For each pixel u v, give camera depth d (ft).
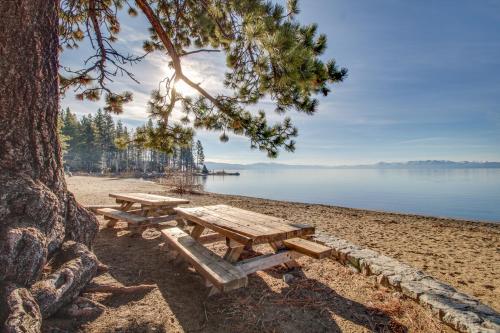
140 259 13.08
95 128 228.63
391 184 251.39
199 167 362.94
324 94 15.99
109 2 21.16
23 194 7.69
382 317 8.87
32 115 8.66
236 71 18.48
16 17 8.41
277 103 16.78
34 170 8.57
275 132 17.31
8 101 8.19
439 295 9.50
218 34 16.30
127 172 204.54
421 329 8.27
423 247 19.06
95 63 18.75
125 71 19.13
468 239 22.15
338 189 175.01
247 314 8.80
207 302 9.46
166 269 12.06
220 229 10.68
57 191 9.29
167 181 69.87
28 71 8.61
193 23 20.53
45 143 9.01
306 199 106.42
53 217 8.36
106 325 7.59
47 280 7.29
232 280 8.02
